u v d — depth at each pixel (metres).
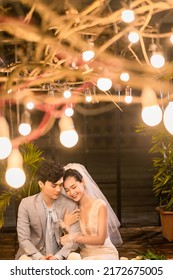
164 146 6.08
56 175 3.36
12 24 2.03
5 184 5.06
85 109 7.24
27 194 4.91
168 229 6.11
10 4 2.81
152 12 2.08
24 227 3.44
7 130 2.08
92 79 2.32
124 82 1.97
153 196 8.76
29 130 2.75
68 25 2.03
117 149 6.86
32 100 2.90
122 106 6.85
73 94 3.30
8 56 3.38
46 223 3.46
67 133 2.21
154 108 1.88
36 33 2.03
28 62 2.04
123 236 6.39
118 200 6.86
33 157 4.93
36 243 3.47
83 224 3.41
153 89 1.91
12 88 2.01
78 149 14.51
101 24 2.30
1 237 6.43
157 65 2.04
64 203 3.49
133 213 7.57
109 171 11.59
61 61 2.36
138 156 14.16
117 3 3.56
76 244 3.38
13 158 2.05
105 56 2.22
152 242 6.13
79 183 3.40
